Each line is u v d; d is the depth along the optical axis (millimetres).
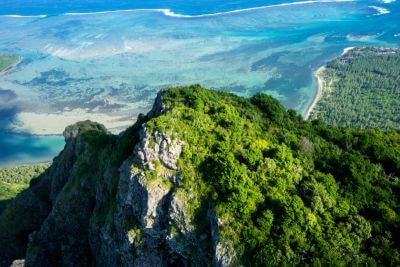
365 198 71812
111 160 90188
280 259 62156
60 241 102500
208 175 73250
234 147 76500
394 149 88062
